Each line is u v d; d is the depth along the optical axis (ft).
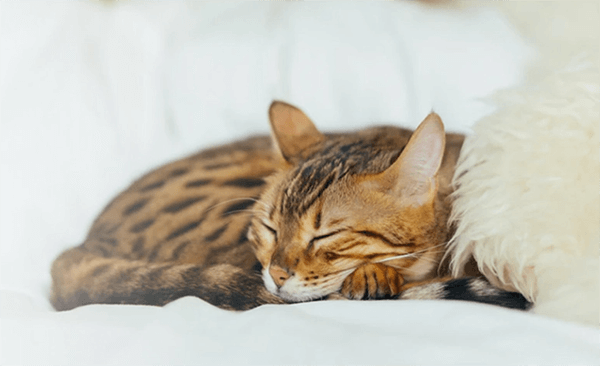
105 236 3.02
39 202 3.08
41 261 2.84
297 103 3.56
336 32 3.83
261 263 2.72
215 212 3.04
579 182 2.37
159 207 3.14
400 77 3.51
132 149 3.51
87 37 3.99
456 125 3.09
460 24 3.79
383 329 1.90
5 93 3.54
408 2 4.16
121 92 3.70
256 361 1.74
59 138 3.38
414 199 2.58
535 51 3.54
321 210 2.63
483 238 2.41
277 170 3.07
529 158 2.47
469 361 1.67
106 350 1.91
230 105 3.67
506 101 2.77
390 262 2.54
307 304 2.15
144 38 4.01
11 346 1.99
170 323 2.01
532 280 2.29
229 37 3.93
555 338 1.79
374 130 3.26
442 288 2.37
